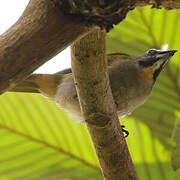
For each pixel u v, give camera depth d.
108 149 6.59
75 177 9.38
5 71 4.26
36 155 9.51
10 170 9.54
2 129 9.65
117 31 9.56
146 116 9.20
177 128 7.79
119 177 6.84
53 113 9.56
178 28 9.54
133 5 4.64
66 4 4.41
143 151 8.86
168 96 9.38
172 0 4.63
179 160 7.71
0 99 9.70
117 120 6.48
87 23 4.54
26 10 4.43
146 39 9.64
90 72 5.59
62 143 9.38
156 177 8.66
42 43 4.38
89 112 6.20
